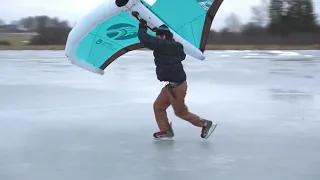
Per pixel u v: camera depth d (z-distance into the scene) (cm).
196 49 583
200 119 563
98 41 591
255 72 1680
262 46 5572
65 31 5666
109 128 655
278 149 525
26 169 446
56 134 612
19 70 1789
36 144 554
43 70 1792
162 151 518
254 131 630
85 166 456
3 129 646
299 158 485
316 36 6128
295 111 802
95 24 545
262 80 1372
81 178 417
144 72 1694
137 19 550
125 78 1452
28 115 764
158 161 475
